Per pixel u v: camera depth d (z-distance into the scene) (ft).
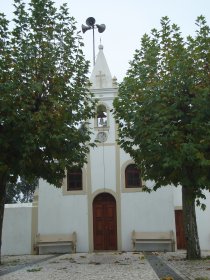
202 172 32.09
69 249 76.59
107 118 80.94
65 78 47.29
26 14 46.85
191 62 36.94
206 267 44.80
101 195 79.41
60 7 48.08
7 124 40.68
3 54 44.29
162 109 36.11
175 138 32.81
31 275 41.32
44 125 41.96
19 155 41.78
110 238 77.41
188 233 55.98
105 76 82.43
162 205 77.05
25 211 79.05
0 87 40.42
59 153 45.11
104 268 46.62
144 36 46.70
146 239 75.25
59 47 48.01
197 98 33.53
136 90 44.47
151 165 42.39
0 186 42.75
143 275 39.24
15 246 77.56
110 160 79.61
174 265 48.19
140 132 38.73
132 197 77.87
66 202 78.95
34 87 42.16
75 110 48.03
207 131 32.12
